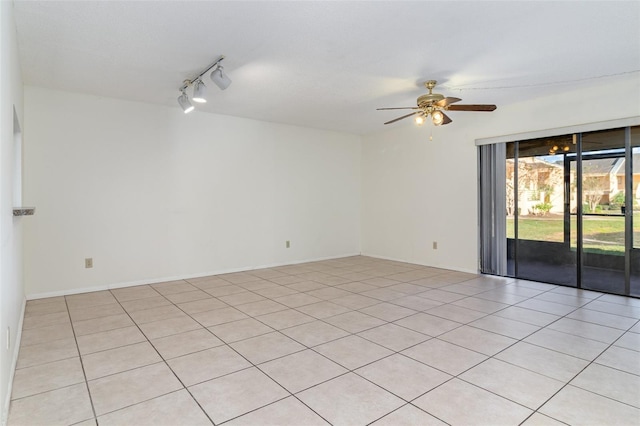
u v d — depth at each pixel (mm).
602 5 2412
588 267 4320
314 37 2861
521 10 2471
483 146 5164
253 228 5711
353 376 2242
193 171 5105
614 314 3395
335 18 2570
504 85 4047
